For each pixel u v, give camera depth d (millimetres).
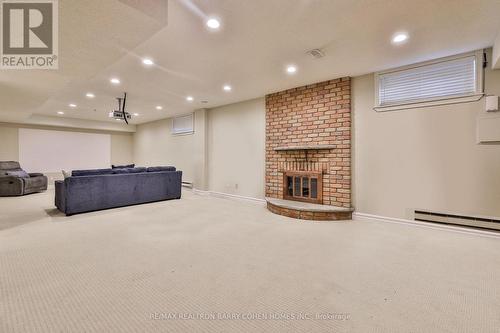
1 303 1576
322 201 4105
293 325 1397
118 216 3941
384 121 3590
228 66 3395
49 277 1932
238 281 1896
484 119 2912
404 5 2047
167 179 5461
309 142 4258
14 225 3395
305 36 2561
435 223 3250
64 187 3947
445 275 1996
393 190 3537
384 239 2879
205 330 1354
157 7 1777
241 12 2121
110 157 8914
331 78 3916
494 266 2160
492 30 2465
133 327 1368
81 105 5879
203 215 4074
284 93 4605
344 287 1812
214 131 6137
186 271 2061
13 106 4762
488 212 2928
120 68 3471
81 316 1456
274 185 4809
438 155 3213
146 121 8453
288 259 2312
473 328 1369
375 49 2881
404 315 1484
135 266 2146
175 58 3119
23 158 7117
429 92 3254
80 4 1569
